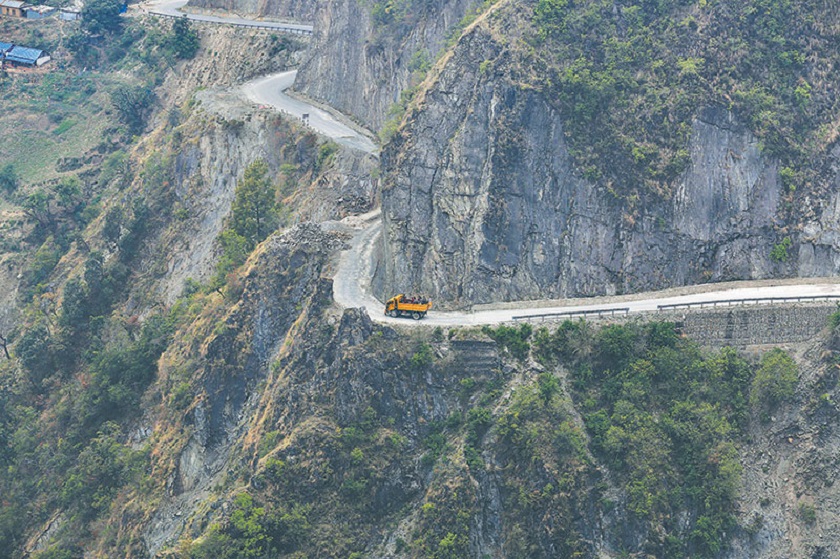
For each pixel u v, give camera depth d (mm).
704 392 133500
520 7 153500
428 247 147125
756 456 131375
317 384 133750
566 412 129750
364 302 141000
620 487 127062
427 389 133375
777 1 155375
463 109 149125
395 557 125188
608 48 152125
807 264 145875
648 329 136500
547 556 124312
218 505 132375
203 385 148500
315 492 128875
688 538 126625
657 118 148250
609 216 145125
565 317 138375
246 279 150500
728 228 146250
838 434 129375
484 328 135625
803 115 150125
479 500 126688
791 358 135375
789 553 125500
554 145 146375
